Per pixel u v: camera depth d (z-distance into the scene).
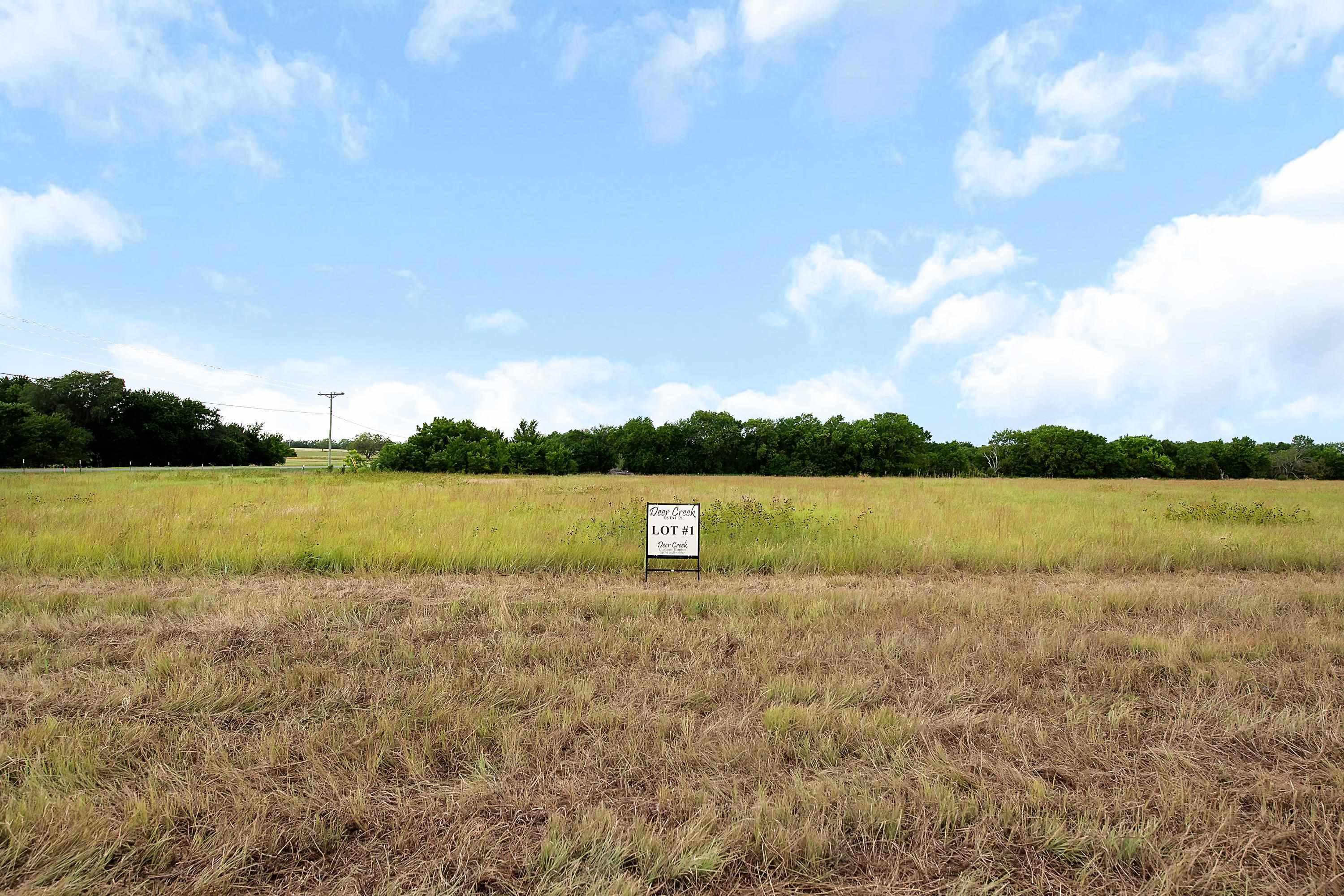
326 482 27.84
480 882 2.71
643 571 9.44
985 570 9.89
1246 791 3.46
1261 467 91.88
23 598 7.01
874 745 3.88
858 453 83.94
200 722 4.09
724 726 4.09
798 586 8.45
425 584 8.24
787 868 2.81
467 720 4.05
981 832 3.04
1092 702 4.60
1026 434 93.31
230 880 2.68
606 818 3.07
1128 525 13.45
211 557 9.02
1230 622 6.80
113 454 78.12
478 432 65.44
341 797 3.26
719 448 85.56
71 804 3.10
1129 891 2.71
